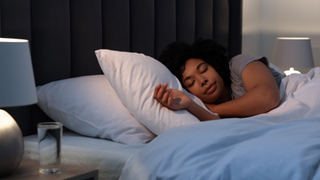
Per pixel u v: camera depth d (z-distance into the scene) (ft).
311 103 4.16
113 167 3.21
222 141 2.62
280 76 5.08
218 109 4.48
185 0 7.18
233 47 9.47
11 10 3.90
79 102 4.06
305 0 11.30
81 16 4.83
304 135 2.50
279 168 2.19
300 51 9.78
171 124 3.72
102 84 4.31
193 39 7.51
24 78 2.69
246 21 11.12
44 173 2.70
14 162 2.64
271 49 11.99
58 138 2.73
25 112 4.25
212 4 8.25
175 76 4.67
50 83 4.34
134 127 3.91
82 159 3.37
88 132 4.07
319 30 11.18
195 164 2.48
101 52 3.96
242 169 2.30
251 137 2.69
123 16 5.50
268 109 4.30
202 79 4.58
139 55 4.25
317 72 5.21
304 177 2.06
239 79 4.83
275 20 11.84
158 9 6.44
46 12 4.33
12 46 2.62
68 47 4.64
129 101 3.83
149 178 2.64
